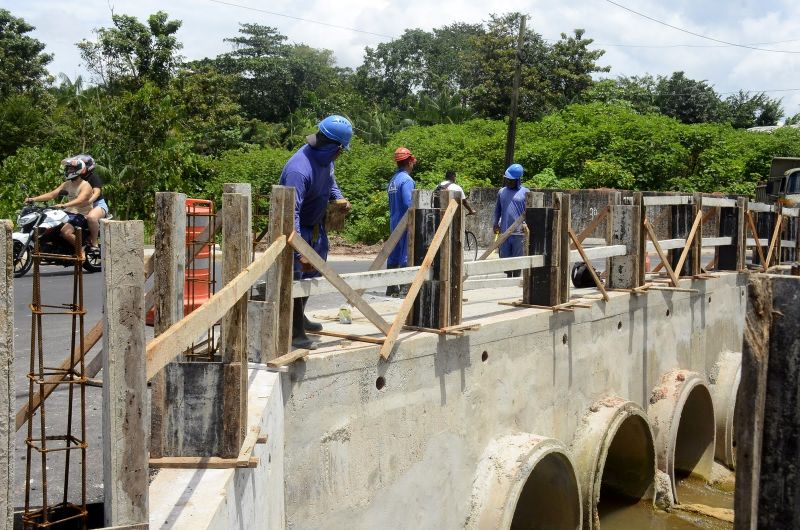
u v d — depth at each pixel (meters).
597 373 8.04
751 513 4.00
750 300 3.99
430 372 5.57
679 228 10.01
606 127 28.69
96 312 8.71
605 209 8.77
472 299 8.09
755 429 3.98
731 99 49.69
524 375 6.79
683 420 10.66
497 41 43.25
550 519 7.26
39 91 40.28
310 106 51.47
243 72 57.75
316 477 4.59
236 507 3.06
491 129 34.91
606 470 9.21
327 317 6.59
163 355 2.44
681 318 9.91
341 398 4.75
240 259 3.34
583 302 7.55
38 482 3.87
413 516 5.47
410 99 52.72
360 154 32.50
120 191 22.03
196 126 35.19
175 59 33.78
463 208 5.76
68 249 11.28
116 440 2.30
